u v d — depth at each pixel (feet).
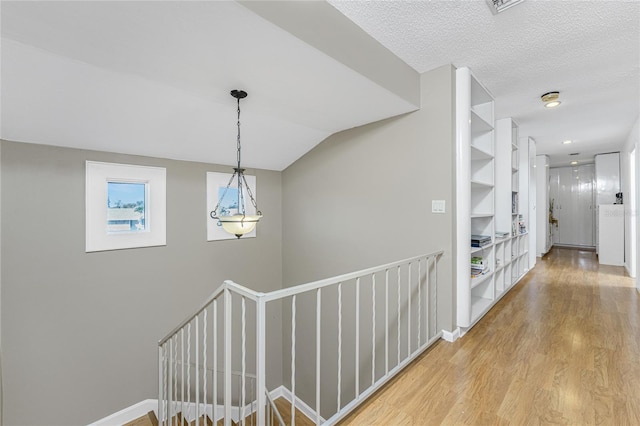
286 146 11.07
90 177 8.45
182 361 7.04
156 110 7.61
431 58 7.41
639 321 8.63
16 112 6.57
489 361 6.54
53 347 7.92
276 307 13.08
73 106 6.81
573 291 11.76
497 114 11.83
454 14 5.75
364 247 9.76
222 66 5.76
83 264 8.38
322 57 5.42
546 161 20.61
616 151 19.13
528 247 15.29
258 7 4.24
